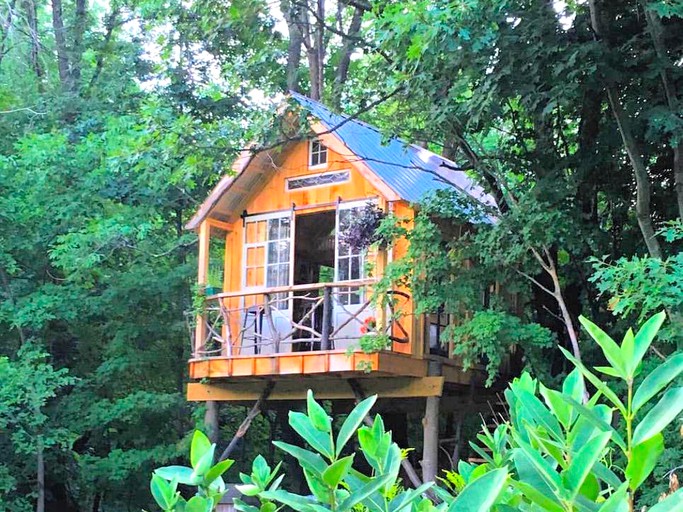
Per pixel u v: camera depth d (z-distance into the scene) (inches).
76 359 502.6
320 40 613.0
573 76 281.3
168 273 484.4
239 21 337.7
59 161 444.5
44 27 695.7
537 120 349.7
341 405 461.7
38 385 398.0
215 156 340.8
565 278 374.3
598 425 47.9
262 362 356.2
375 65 338.3
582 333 378.3
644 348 48.8
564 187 328.5
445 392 406.6
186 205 526.6
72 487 481.7
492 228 335.6
